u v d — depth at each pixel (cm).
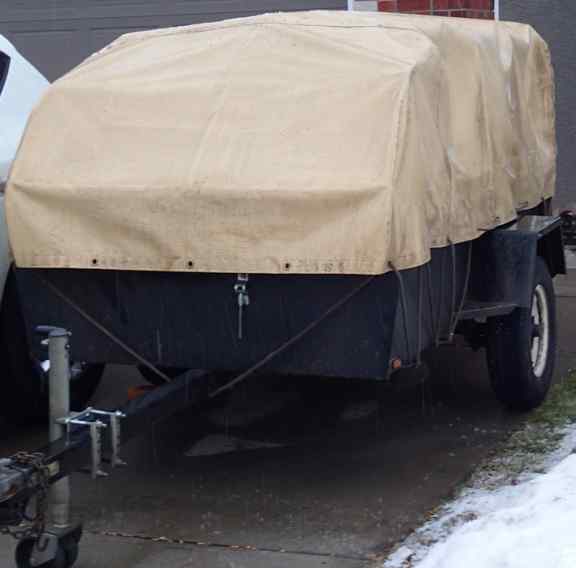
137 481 587
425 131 520
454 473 582
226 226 496
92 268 517
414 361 525
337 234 482
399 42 550
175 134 527
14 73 662
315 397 727
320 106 517
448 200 538
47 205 523
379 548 491
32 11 1162
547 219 688
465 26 655
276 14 590
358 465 600
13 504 410
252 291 506
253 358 518
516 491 532
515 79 686
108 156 529
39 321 545
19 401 644
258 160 505
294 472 594
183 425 679
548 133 783
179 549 497
